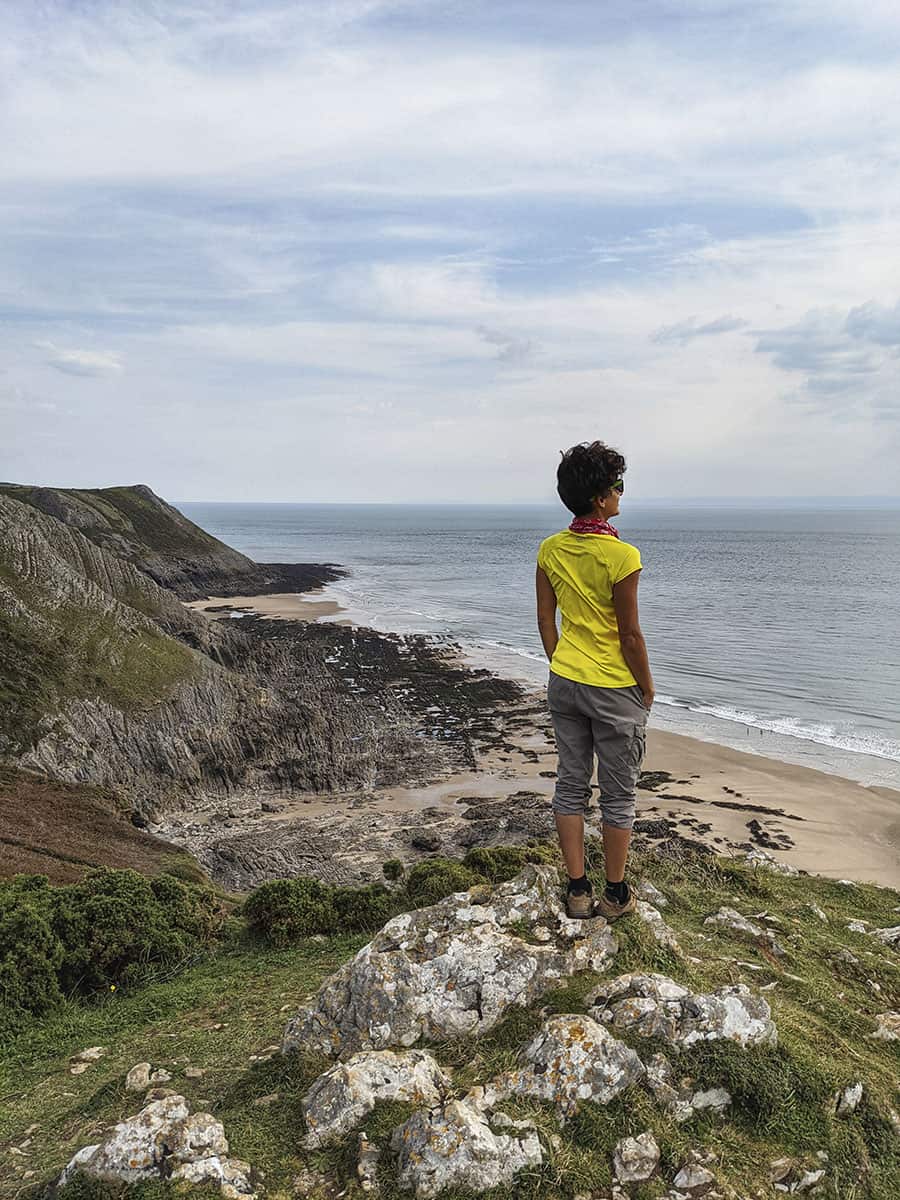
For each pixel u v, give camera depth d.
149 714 36.19
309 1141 4.87
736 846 28.14
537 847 11.66
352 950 9.85
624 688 5.80
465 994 5.89
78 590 41.59
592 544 5.71
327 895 11.20
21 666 34.19
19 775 27.80
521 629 79.88
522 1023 5.60
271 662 56.31
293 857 26.78
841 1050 5.69
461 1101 4.91
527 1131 4.70
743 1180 4.55
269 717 40.53
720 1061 5.10
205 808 32.88
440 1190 4.44
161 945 10.11
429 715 46.34
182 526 118.62
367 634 74.88
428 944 6.30
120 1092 5.91
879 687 51.72
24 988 8.85
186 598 101.44
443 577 134.62
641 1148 4.64
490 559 176.50
